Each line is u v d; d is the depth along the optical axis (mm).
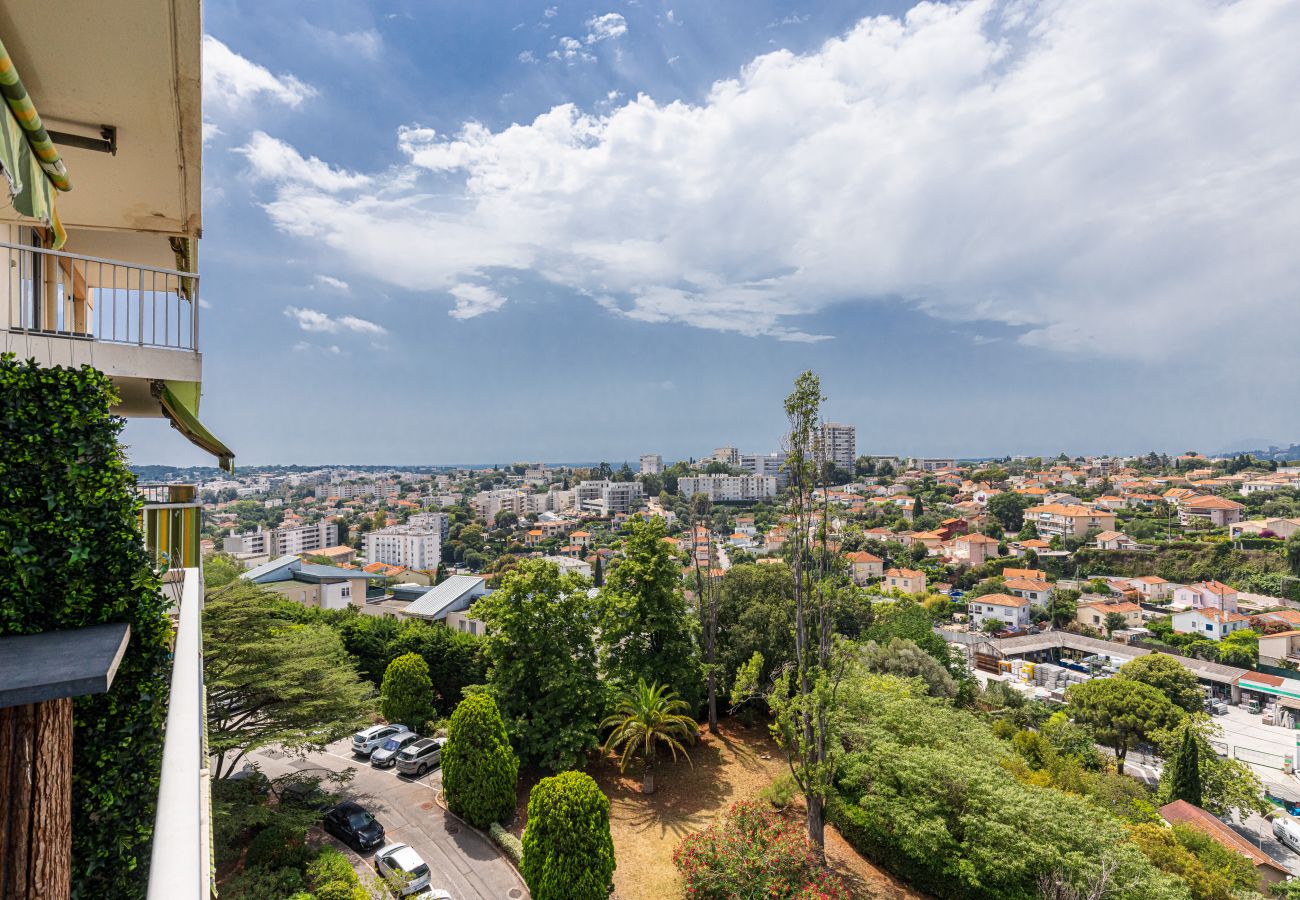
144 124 7754
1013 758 24000
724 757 26375
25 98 5148
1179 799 31828
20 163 5465
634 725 23188
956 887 16906
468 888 17938
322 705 20797
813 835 18453
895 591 88250
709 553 32125
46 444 5934
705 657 30719
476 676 32844
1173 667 47500
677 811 22109
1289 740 50125
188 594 8172
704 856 16875
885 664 34969
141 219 10289
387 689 29375
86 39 6168
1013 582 87938
